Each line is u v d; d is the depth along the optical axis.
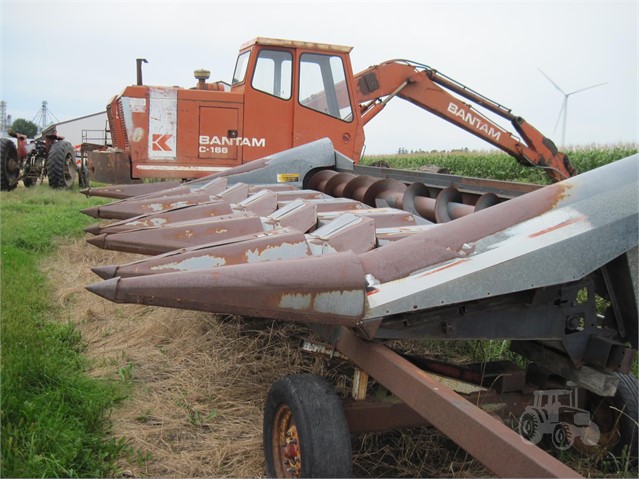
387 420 2.67
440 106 10.59
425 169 10.16
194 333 4.68
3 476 2.63
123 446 3.11
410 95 10.40
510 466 1.78
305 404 2.36
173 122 9.21
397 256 2.49
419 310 2.53
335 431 2.31
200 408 3.61
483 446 1.88
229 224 3.78
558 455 3.19
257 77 9.29
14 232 8.63
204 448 3.18
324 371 3.93
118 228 4.10
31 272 6.50
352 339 2.63
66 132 42.56
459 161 23.20
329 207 4.41
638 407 2.99
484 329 2.63
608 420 3.12
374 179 5.22
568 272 2.51
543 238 2.51
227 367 4.12
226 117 9.29
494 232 2.58
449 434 2.01
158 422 3.46
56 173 15.15
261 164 6.43
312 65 9.41
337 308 2.32
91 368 4.20
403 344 4.49
